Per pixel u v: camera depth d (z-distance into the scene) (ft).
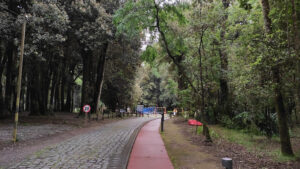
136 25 31.76
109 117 88.48
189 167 20.61
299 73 17.30
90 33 57.26
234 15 37.81
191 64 44.29
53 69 91.40
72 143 31.89
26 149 27.48
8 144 29.99
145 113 147.02
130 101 131.85
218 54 48.16
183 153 26.45
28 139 34.37
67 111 121.60
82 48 66.13
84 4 54.70
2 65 61.11
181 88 65.05
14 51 63.82
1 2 46.52
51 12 45.68
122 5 62.13
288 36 20.84
